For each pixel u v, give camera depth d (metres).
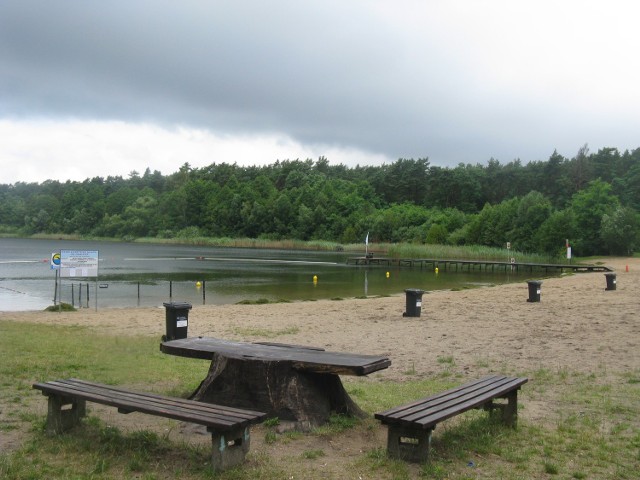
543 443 5.95
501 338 14.07
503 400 7.93
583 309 19.42
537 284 22.95
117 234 152.50
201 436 5.79
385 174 151.25
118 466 4.95
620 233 73.25
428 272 57.62
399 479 4.75
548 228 75.94
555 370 10.23
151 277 46.06
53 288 35.94
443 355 12.16
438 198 131.50
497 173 133.50
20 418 6.27
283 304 25.61
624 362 10.68
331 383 6.58
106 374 8.91
